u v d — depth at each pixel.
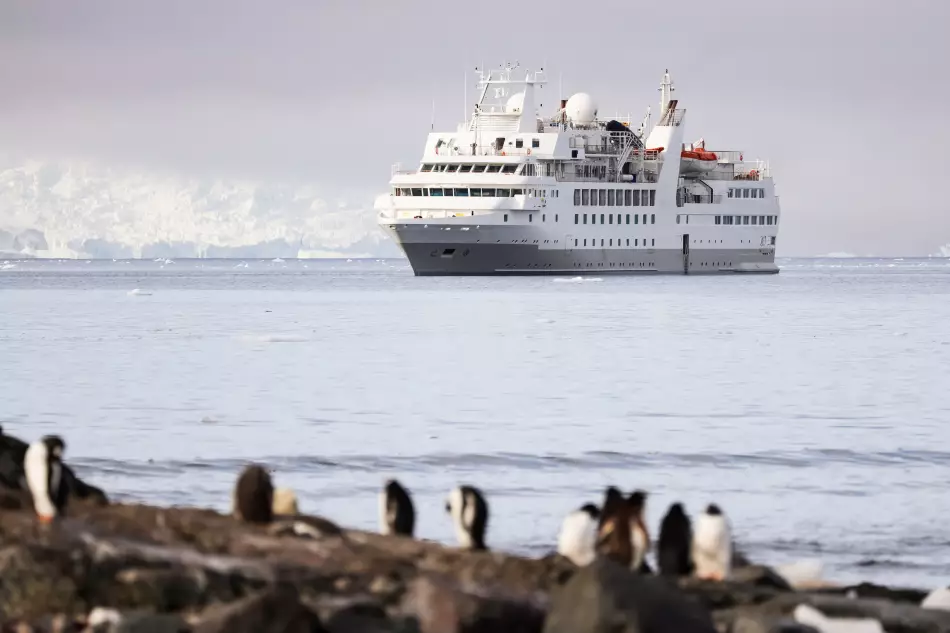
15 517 75.38
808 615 68.38
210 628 57.78
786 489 142.25
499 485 143.12
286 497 90.06
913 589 87.88
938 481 146.75
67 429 181.25
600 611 57.19
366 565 73.06
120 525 78.50
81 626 62.84
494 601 62.66
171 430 180.75
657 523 122.81
